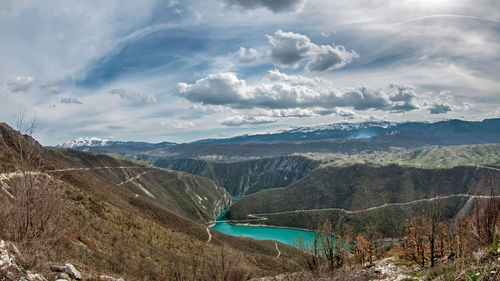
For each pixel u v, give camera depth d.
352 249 27.22
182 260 44.69
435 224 16.19
